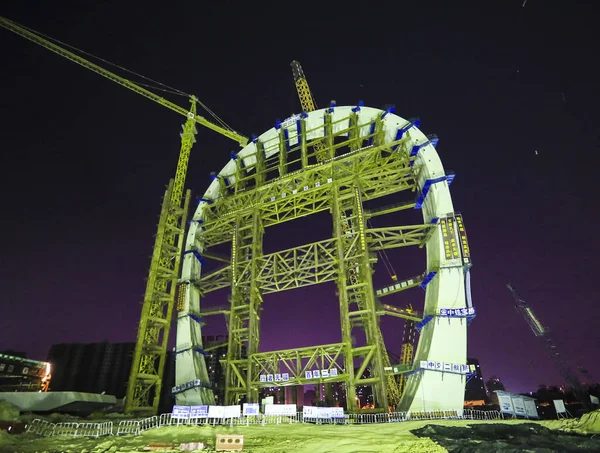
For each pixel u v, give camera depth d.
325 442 17.73
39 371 67.31
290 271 41.28
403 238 39.56
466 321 32.19
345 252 41.97
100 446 18.98
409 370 33.19
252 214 48.31
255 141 52.84
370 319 36.44
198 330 45.84
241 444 16.77
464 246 34.66
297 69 85.00
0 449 18.72
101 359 107.56
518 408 26.38
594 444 15.22
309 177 46.38
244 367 40.84
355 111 47.25
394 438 18.30
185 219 55.12
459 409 29.45
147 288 47.78
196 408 27.22
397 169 41.84
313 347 36.44
